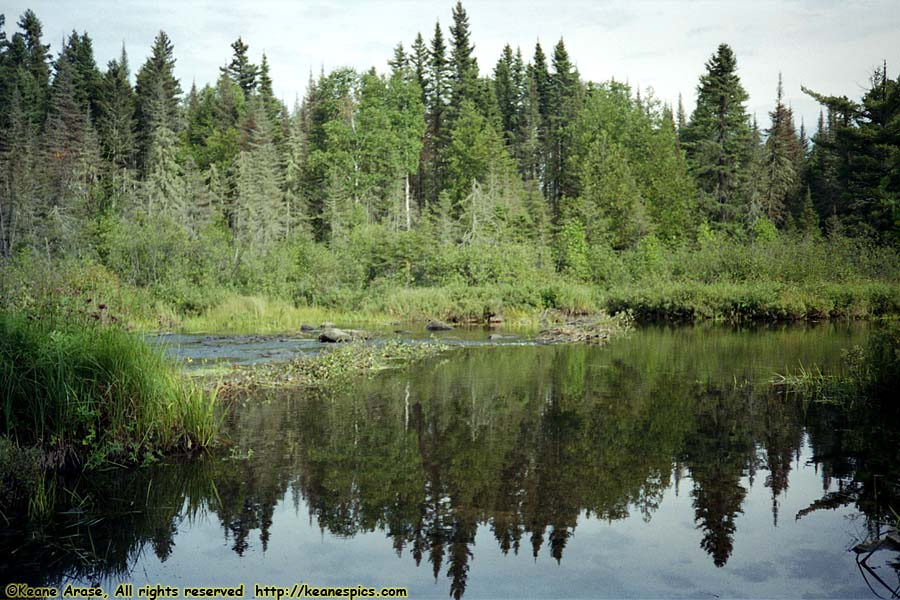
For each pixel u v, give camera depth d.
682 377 12.06
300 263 28.03
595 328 19.80
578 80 68.00
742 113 53.22
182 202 37.97
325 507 5.81
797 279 27.34
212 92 69.31
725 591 4.36
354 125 54.38
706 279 29.05
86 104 54.59
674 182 49.41
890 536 5.03
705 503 5.89
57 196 38.16
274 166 52.41
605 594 4.32
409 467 6.85
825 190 54.28
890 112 38.22
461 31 62.84
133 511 5.73
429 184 62.00
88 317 8.50
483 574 4.59
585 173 48.09
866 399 9.78
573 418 8.95
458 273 28.83
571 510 5.73
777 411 9.27
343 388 11.12
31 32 61.38
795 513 5.64
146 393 7.21
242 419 8.88
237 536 5.25
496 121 61.97
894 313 24.50
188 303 21.44
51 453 6.62
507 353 15.59
